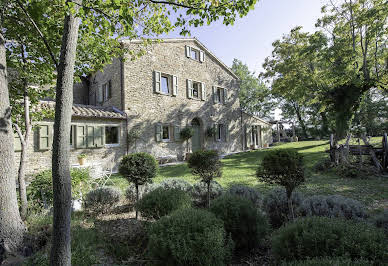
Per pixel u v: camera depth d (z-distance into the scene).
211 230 2.46
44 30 4.08
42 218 3.80
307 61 13.15
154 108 12.85
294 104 27.73
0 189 3.09
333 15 11.39
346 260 1.76
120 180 8.13
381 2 9.92
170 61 13.99
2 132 3.18
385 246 1.98
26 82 4.45
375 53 10.62
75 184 5.04
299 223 2.50
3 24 4.02
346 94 11.93
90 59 5.14
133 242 3.41
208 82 16.70
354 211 3.56
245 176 8.07
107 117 10.66
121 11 2.49
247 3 2.75
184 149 14.34
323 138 25.12
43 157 8.84
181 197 3.95
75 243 2.96
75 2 2.08
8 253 2.94
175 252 2.24
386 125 20.11
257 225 3.18
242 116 19.70
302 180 3.61
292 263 1.95
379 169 7.92
